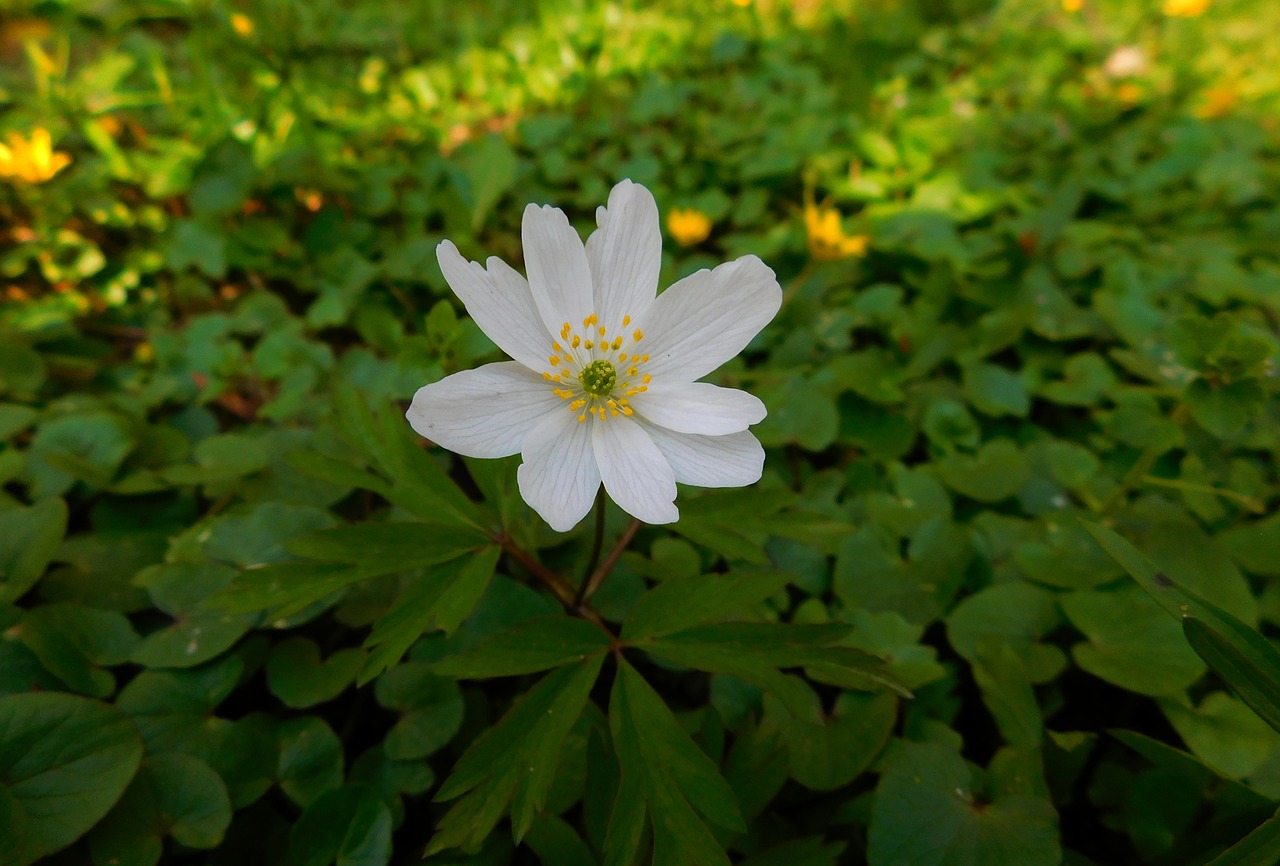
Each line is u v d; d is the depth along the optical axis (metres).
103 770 0.09
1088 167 0.23
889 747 0.10
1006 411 0.15
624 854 0.08
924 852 0.09
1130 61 0.29
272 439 0.13
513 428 0.09
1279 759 0.10
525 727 0.08
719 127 0.24
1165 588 0.08
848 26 0.30
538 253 0.09
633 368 0.09
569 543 0.12
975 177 0.22
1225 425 0.11
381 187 0.20
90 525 0.13
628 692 0.08
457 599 0.09
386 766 0.10
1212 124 0.25
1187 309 0.17
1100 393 0.15
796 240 0.19
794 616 0.12
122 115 0.22
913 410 0.15
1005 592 0.12
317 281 0.18
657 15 0.32
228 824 0.09
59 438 0.13
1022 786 0.10
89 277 0.18
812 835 0.10
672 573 0.12
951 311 0.18
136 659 0.10
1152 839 0.10
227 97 0.22
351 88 0.23
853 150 0.23
